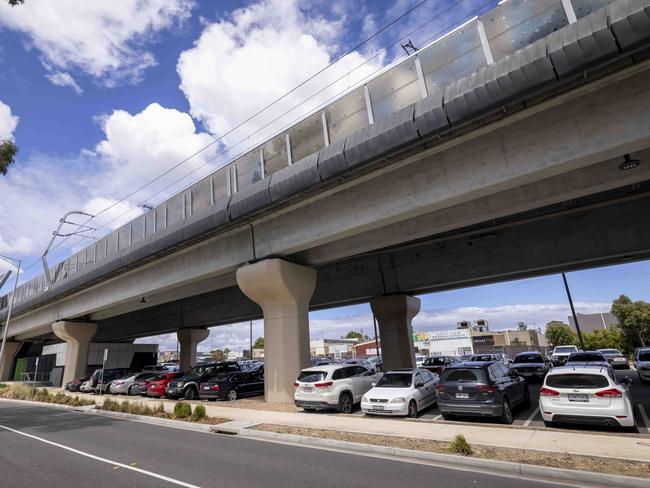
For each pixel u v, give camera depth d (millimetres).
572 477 6801
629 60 9477
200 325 44719
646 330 51500
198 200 21000
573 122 10758
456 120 11047
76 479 7348
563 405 10055
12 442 11312
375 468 7801
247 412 15836
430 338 71688
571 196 13125
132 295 27672
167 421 15148
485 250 22000
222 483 6957
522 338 90375
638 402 13898
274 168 17172
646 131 9656
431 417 13000
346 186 15562
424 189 13523
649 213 17484
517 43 10906
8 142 17453
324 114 15383
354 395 15320
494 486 6559
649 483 6207
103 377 31266
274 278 18203
